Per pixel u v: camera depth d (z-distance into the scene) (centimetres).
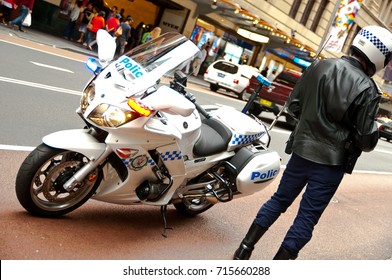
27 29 1798
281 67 3491
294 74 1548
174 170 369
